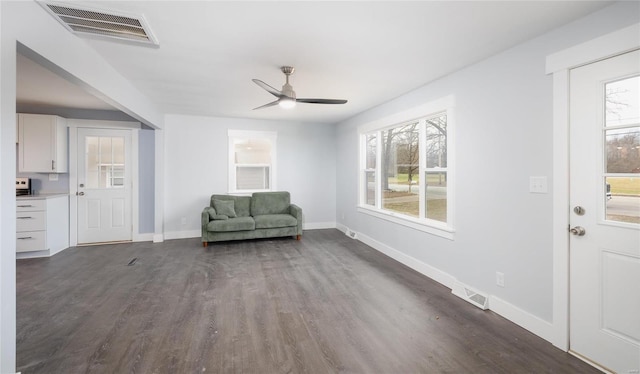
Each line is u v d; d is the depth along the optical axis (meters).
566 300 2.00
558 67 2.03
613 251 1.78
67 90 3.71
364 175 5.18
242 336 2.18
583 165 1.91
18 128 4.27
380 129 4.50
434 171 3.45
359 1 1.77
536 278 2.20
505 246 2.45
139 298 2.82
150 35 2.18
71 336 2.16
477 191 2.73
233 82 3.35
